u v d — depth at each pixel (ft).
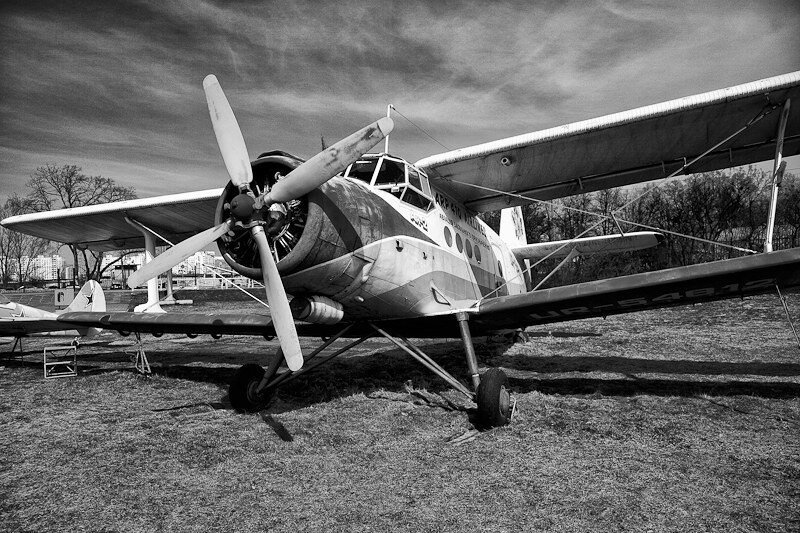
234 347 41.57
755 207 119.55
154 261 16.03
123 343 45.50
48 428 17.75
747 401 19.33
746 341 34.50
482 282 26.20
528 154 22.29
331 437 15.84
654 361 28.48
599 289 18.07
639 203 128.06
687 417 17.30
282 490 11.89
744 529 9.52
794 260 15.58
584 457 13.64
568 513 10.30
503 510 10.53
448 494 11.44
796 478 11.96
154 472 13.25
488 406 16.33
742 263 16.26
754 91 18.39
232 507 11.00
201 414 19.34
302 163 14.90
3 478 13.07
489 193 25.59
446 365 29.22
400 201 19.45
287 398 21.58
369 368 28.32
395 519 10.23
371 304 18.26
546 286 99.50
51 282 216.13
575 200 134.72
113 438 16.33
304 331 22.86
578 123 20.75
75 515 10.77
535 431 16.11
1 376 29.14
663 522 9.83
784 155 23.81
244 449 14.94
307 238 14.16
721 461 13.14
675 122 20.38
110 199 135.13
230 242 15.90
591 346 35.17
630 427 16.22
